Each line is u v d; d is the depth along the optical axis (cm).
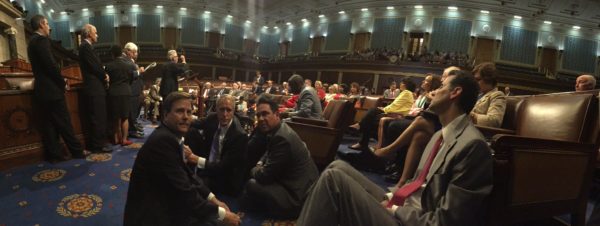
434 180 110
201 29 1838
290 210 181
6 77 274
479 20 1359
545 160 139
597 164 222
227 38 1906
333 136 266
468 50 1376
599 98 154
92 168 251
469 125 114
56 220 163
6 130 235
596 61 1372
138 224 128
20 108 244
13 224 156
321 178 111
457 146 107
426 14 1415
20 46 820
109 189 209
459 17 1374
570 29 1355
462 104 117
